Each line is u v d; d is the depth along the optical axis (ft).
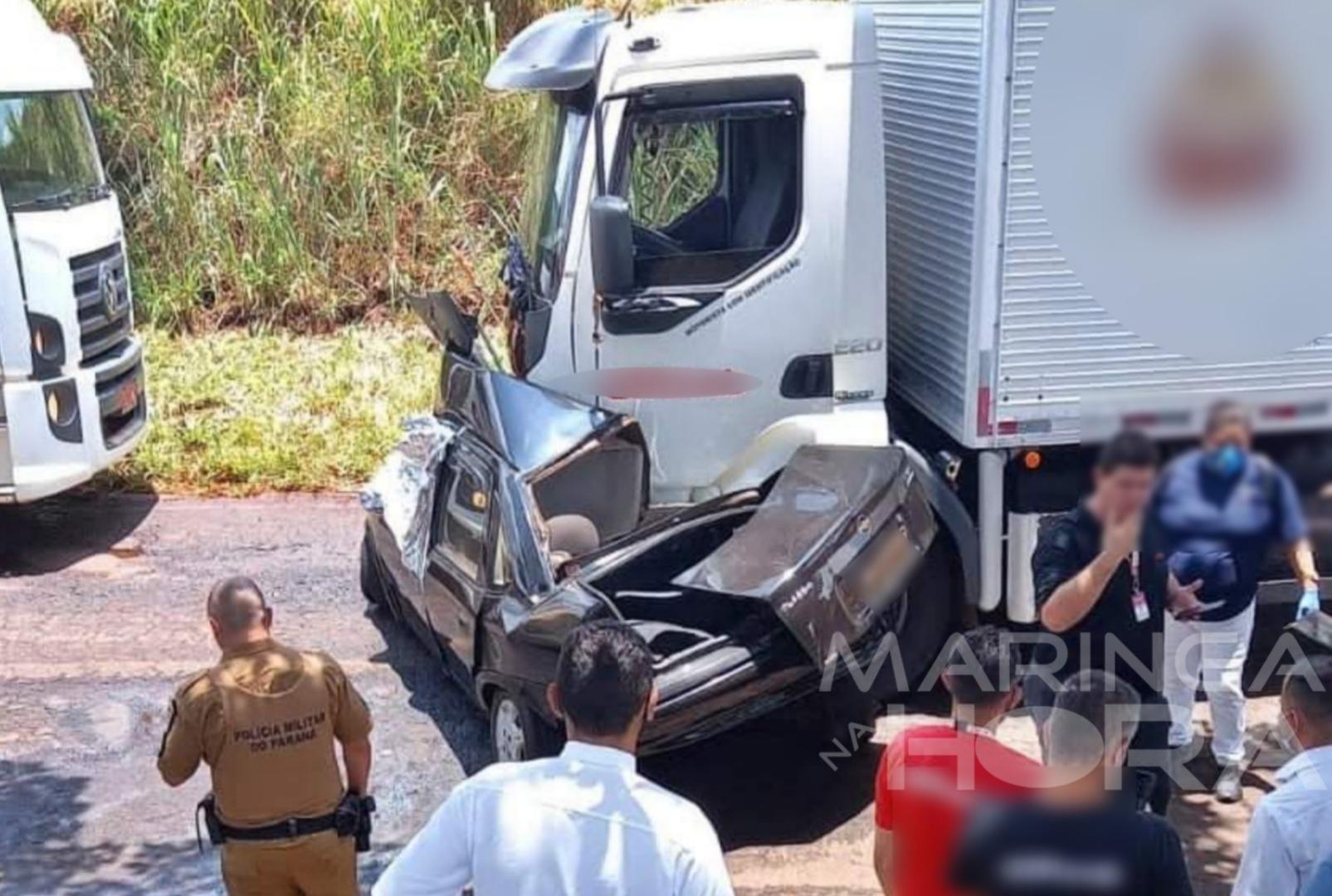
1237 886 11.71
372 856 18.07
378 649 24.17
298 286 43.42
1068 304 18.99
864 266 20.44
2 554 28.81
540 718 17.93
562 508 19.89
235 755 13.73
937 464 20.53
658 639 18.37
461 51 44.96
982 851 10.57
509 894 9.49
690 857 9.55
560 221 20.56
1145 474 14.70
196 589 26.96
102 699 22.57
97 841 18.61
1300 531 15.48
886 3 22.24
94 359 29.27
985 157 18.86
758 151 20.15
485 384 20.49
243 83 45.34
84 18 45.01
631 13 21.61
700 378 20.51
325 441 34.50
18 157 28.12
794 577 17.16
